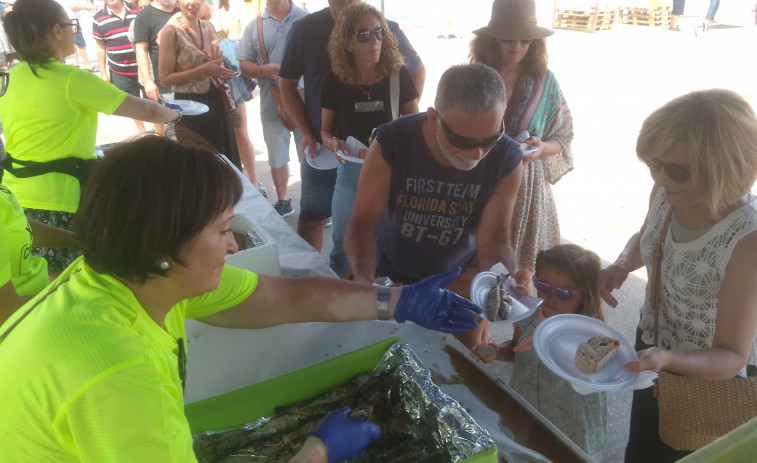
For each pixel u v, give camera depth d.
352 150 2.76
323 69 3.15
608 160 5.83
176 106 3.50
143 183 0.79
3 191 1.61
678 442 1.58
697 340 1.55
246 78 4.51
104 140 6.67
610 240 4.28
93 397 0.77
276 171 4.51
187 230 0.81
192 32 4.08
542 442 1.33
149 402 0.81
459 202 2.01
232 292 1.38
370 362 1.54
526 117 2.80
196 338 1.71
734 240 1.36
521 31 2.58
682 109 1.33
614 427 2.60
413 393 1.40
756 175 1.31
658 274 1.60
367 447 1.31
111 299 0.85
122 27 5.75
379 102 2.92
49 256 2.34
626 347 1.52
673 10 13.70
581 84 8.80
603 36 13.16
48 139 2.40
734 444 1.00
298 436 1.36
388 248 2.22
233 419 1.40
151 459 0.81
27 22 2.27
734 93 1.33
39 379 0.78
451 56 11.16
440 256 2.15
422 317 1.49
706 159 1.28
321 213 3.43
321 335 1.74
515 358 2.10
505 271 1.87
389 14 14.35
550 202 3.03
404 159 1.94
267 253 1.81
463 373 1.56
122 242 0.79
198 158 0.83
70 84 2.37
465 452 1.22
